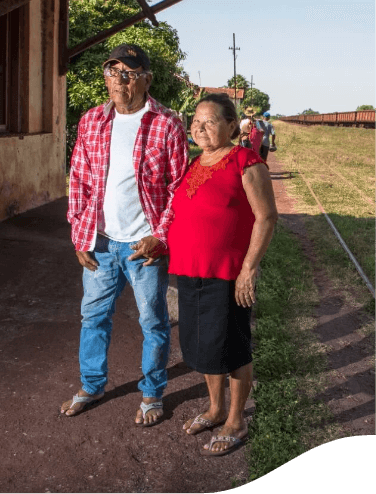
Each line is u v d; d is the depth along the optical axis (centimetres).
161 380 338
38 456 299
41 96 926
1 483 277
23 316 474
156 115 307
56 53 936
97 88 1538
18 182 823
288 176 1619
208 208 279
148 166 307
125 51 295
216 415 329
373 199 1259
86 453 304
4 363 393
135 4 1811
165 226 312
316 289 624
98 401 353
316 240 852
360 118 4284
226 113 281
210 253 281
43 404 347
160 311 327
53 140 955
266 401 363
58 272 580
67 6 933
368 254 764
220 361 294
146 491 278
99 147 310
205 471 295
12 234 703
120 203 312
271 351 436
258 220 278
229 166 278
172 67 1750
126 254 319
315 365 433
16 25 836
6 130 846
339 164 1973
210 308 289
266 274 642
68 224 785
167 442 317
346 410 372
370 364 448
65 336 443
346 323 536
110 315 338
